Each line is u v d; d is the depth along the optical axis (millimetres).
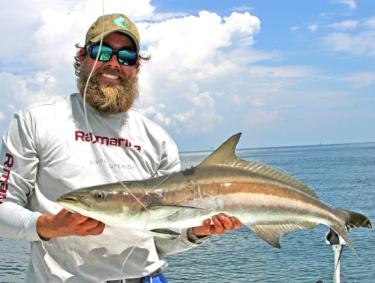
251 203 1595
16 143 1504
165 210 1472
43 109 1555
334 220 1764
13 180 1486
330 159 49344
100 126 1612
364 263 6355
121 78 1649
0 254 7254
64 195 1383
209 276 5902
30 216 1418
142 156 1667
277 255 6988
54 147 1526
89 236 1530
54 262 1527
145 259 1613
